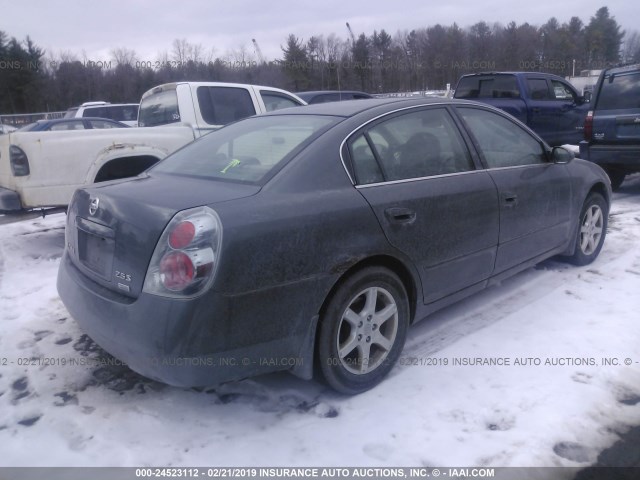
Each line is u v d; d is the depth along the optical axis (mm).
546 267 5059
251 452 2633
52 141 5480
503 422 2828
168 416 2918
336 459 2580
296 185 2852
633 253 5414
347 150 3107
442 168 3539
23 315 4227
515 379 3199
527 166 4184
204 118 6785
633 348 3533
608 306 4160
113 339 2672
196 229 2490
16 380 3283
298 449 2652
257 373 2691
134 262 2613
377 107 3439
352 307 3057
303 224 2721
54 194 5543
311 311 2768
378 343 3141
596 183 4992
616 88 8008
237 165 3143
